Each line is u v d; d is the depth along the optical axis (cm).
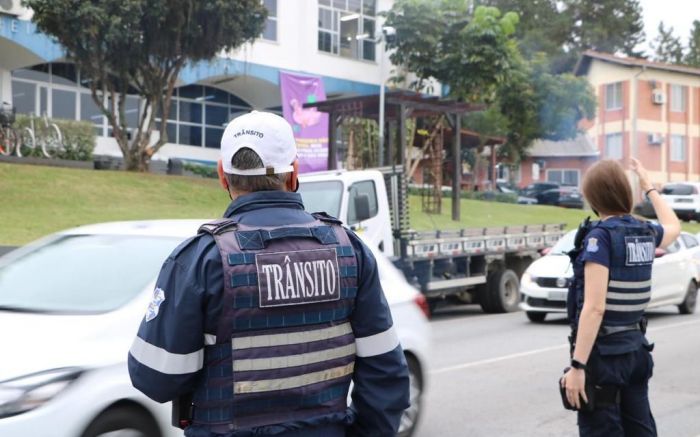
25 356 439
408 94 2341
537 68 4194
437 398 790
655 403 781
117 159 2641
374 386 260
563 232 1758
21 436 412
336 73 3706
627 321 380
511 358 1013
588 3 6575
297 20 3553
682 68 4772
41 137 2480
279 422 242
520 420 709
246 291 238
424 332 662
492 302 1552
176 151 3525
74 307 507
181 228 583
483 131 4019
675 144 4838
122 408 453
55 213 1842
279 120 266
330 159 2383
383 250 1218
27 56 2827
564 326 1329
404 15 3159
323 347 249
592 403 376
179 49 2323
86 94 3234
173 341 237
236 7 2278
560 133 4341
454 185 2664
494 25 3180
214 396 239
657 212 430
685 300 1520
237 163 258
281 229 251
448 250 1422
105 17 2100
